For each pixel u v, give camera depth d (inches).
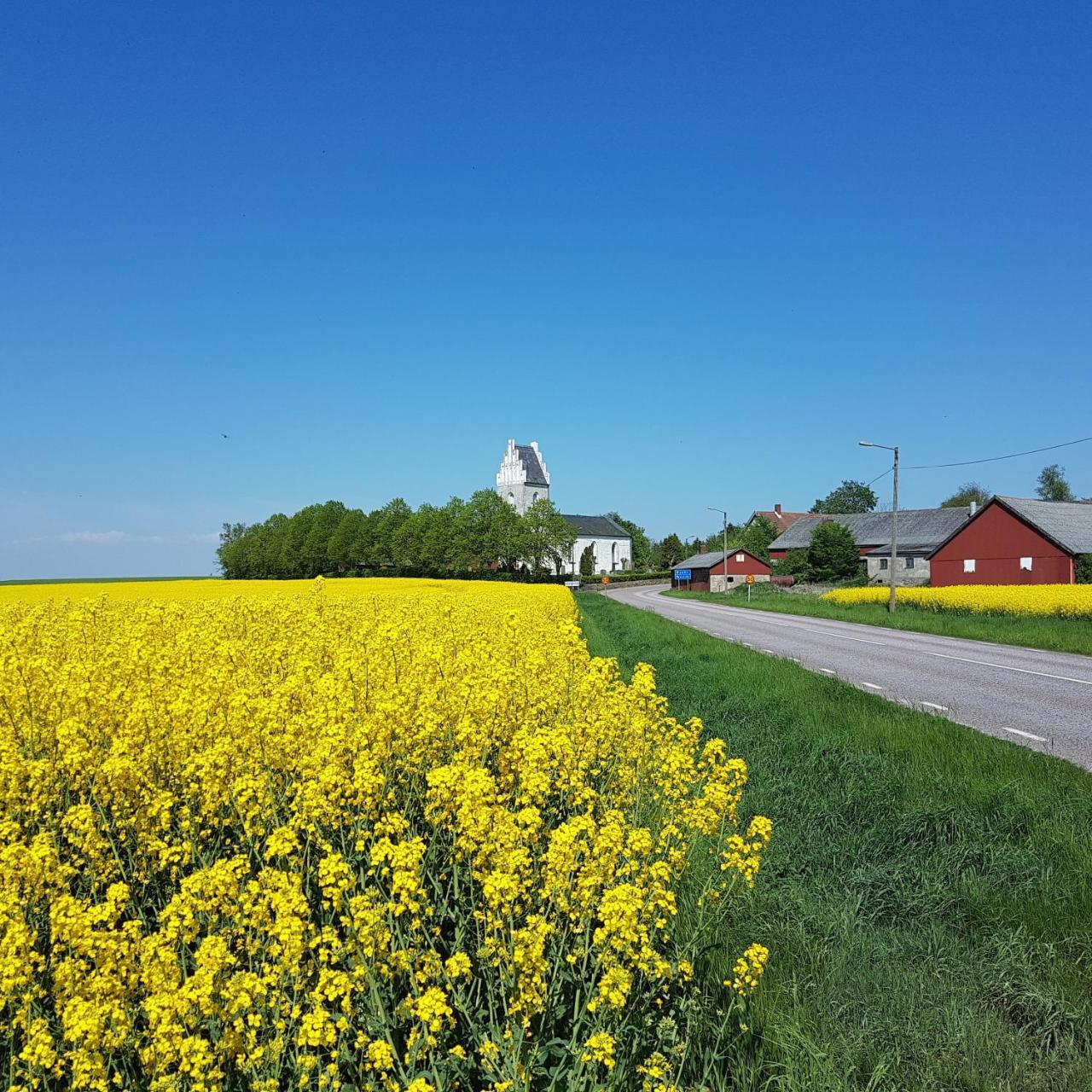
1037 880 240.1
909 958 208.2
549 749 228.8
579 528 6240.2
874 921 230.2
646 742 280.5
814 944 213.0
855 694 542.9
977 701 561.3
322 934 141.0
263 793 204.7
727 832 273.0
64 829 192.7
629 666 749.9
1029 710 526.0
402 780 229.1
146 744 235.0
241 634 497.4
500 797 215.5
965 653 907.4
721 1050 165.3
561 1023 158.1
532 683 333.7
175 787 231.6
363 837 189.2
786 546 3811.5
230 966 141.2
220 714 253.9
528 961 139.1
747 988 171.9
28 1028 119.8
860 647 984.3
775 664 716.0
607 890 155.3
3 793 201.2
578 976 155.0
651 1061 141.6
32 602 970.7
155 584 1892.2
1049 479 5364.2
